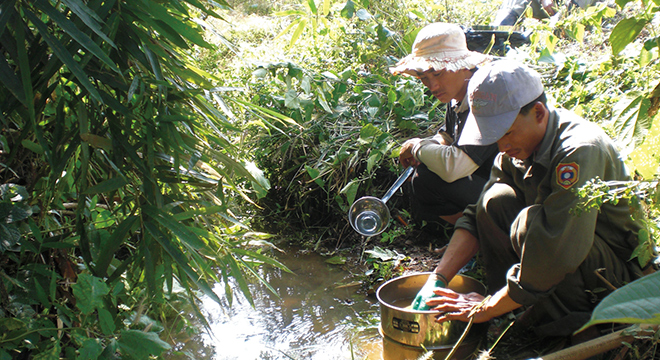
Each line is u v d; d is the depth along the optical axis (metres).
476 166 2.51
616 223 1.77
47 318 1.42
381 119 3.40
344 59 3.78
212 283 2.75
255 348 2.16
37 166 1.60
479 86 1.76
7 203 1.27
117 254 2.32
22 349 1.45
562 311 1.85
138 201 1.44
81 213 1.42
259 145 3.43
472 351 1.85
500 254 2.08
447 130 2.71
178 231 1.37
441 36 2.44
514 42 3.78
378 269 2.78
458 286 2.22
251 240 1.86
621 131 1.51
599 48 3.88
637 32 1.45
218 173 1.70
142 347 1.27
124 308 1.70
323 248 3.12
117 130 1.40
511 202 2.02
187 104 1.58
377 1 4.24
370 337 2.21
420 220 3.01
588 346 1.46
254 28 5.70
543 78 3.24
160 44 1.52
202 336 2.26
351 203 3.09
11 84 1.10
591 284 1.79
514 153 1.84
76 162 1.66
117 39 1.38
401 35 4.10
